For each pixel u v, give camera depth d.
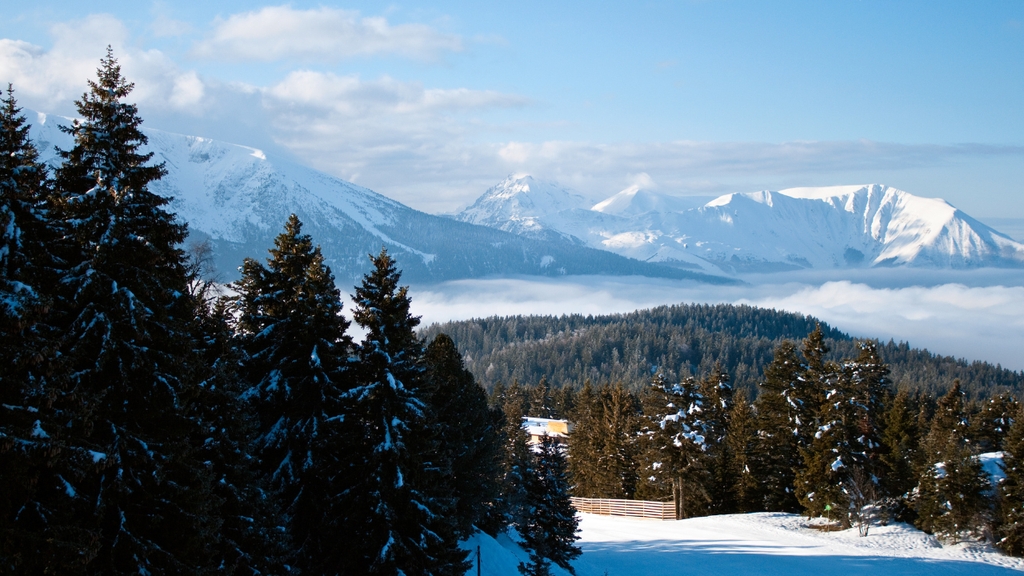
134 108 17.03
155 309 17.06
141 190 17.09
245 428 21.66
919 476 54.41
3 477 13.48
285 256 26.72
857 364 59.50
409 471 25.84
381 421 25.80
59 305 16.03
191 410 19.89
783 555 47.16
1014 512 47.06
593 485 77.62
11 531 13.56
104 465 14.93
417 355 27.41
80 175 16.81
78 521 15.24
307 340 25.62
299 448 26.11
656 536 54.91
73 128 16.73
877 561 45.50
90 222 16.05
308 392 25.89
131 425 16.77
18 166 14.69
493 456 41.00
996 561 45.62
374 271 27.25
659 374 66.50
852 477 55.47
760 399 66.19
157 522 16.58
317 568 25.91
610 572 42.72
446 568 26.11
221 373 20.73
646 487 69.19
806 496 58.34
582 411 96.31
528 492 39.81
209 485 18.27
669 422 64.44
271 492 22.83
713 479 65.94
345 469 25.59
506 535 47.97
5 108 15.02
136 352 16.30
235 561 20.86
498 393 143.62
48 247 15.79
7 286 13.49
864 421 57.72
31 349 13.46
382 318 26.38
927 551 47.97
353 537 25.50
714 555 47.34
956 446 52.09
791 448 63.47
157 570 16.56
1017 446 48.12
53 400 13.65
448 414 36.31
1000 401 75.75
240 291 26.83
